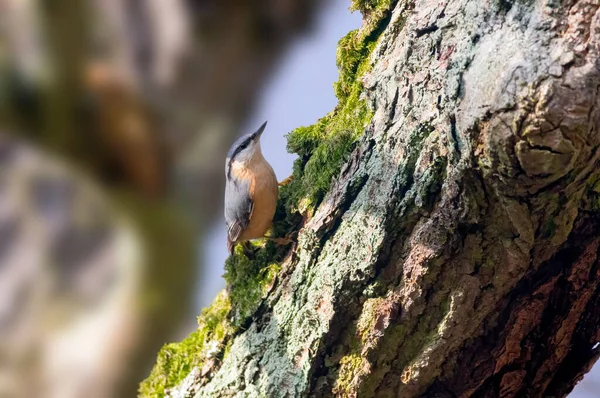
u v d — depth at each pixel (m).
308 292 6.45
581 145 6.34
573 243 6.40
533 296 6.41
